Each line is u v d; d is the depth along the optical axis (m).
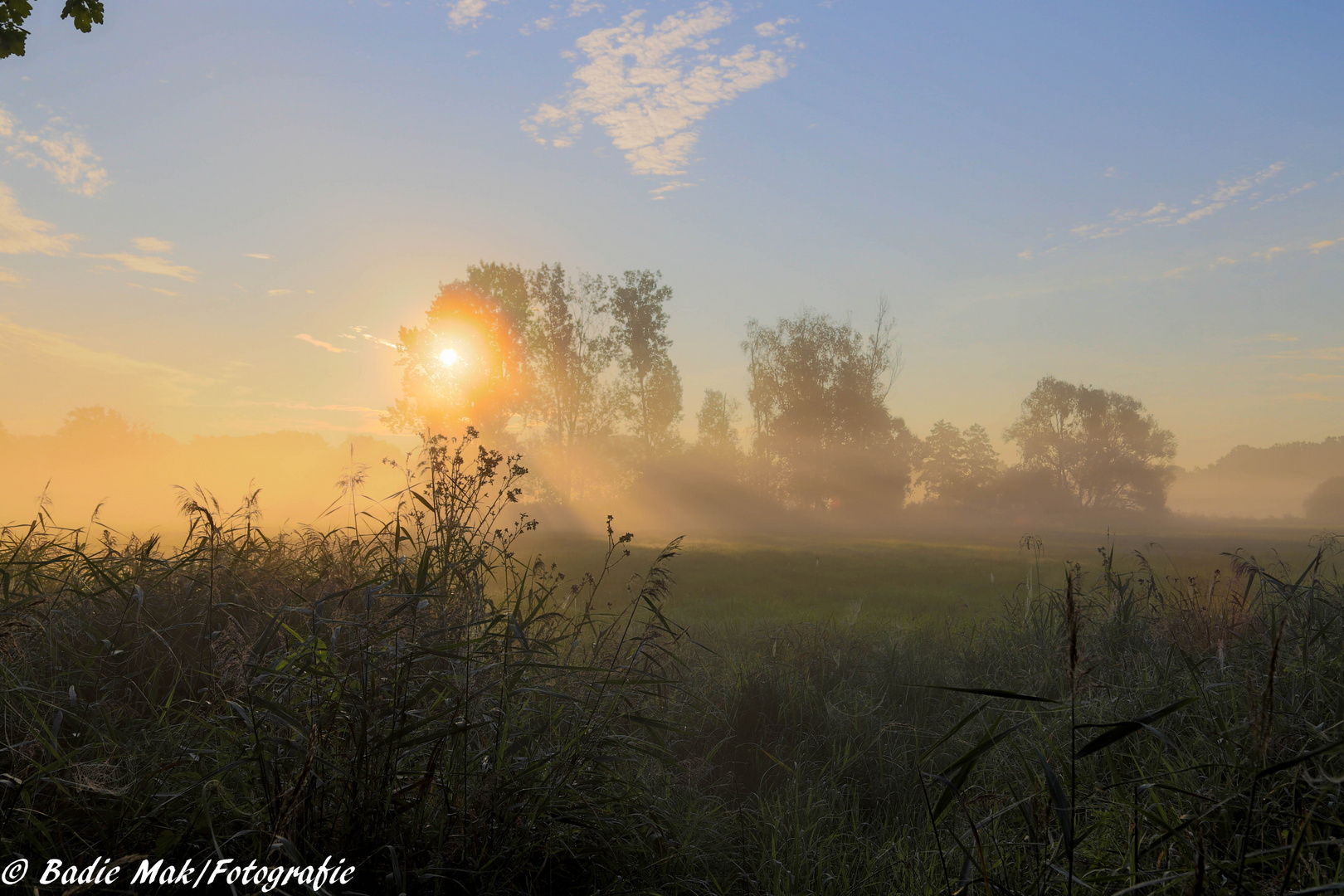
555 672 3.45
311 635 2.77
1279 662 3.82
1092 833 2.81
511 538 3.79
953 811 3.28
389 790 2.49
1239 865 2.12
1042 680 5.14
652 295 54.12
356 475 4.51
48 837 2.24
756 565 23.50
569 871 2.78
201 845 2.42
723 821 3.59
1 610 3.33
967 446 98.75
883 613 12.57
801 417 64.31
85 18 7.22
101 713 3.02
